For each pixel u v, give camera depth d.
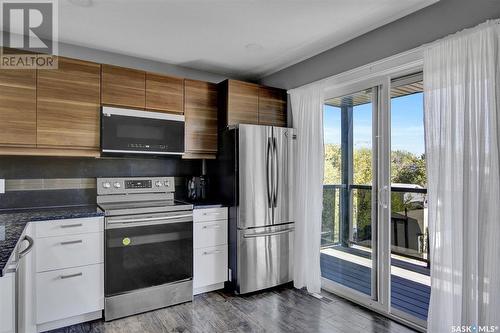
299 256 3.20
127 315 2.56
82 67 2.63
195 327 2.38
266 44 2.87
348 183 2.98
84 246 2.40
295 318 2.53
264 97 3.39
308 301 2.86
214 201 3.28
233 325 2.41
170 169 3.42
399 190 2.88
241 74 3.78
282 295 3.01
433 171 2.05
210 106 3.30
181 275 2.82
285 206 3.24
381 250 2.59
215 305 2.78
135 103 2.86
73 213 2.41
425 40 2.19
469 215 1.84
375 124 2.66
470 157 1.84
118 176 3.11
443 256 1.98
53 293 2.28
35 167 2.74
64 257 2.32
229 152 3.12
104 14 2.30
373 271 2.67
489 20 1.78
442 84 1.99
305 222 3.12
